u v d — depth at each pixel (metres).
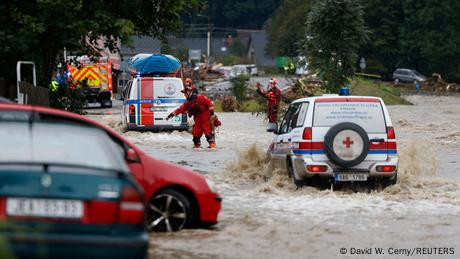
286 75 82.06
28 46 34.88
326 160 27.86
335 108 28.28
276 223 22.34
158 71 60.00
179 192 20.56
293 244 19.58
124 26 35.31
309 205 25.52
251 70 184.50
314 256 18.34
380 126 28.27
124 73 101.69
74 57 42.22
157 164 20.52
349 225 22.28
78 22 34.69
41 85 37.78
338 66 62.16
